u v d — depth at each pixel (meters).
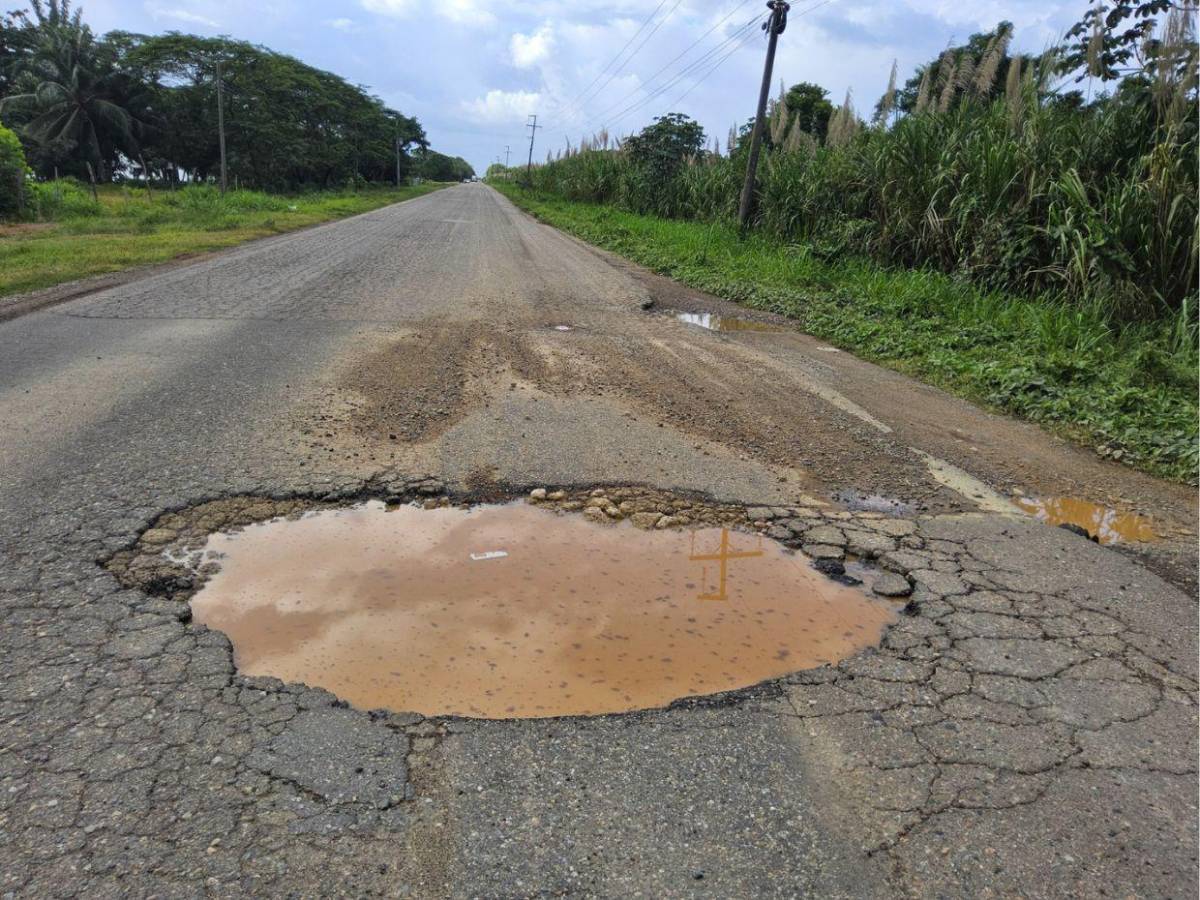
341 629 2.85
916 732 2.42
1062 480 4.78
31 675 2.44
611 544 3.62
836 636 2.96
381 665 2.65
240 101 45.81
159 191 40.66
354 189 60.50
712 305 10.85
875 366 7.64
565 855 1.91
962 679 2.70
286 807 2.00
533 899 1.78
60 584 2.98
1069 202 9.36
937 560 3.58
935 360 7.49
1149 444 5.31
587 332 8.30
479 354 6.95
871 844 1.99
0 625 2.70
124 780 2.05
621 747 2.30
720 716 2.46
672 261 14.91
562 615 3.03
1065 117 10.55
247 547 3.41
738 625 3.01
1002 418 6.06
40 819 1.91
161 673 2.50
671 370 6.82
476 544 3.55
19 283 9.47
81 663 2.52
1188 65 8.78
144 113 45.97
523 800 2.07
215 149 47.22
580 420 5.25
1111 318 8.48
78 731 2.21
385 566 3.32
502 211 35.22
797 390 6.41
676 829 2.01
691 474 4.43
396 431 4.84
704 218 22.23
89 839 1.86
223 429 4.69
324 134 56.31
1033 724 2.47
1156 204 8.48
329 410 5.15
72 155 42.62
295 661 2.64
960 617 3.10
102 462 4.12
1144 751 2.37
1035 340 7.93
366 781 2.10
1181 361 7.25
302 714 2.36
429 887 1.79
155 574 3.13
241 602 2.99
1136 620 3.13
